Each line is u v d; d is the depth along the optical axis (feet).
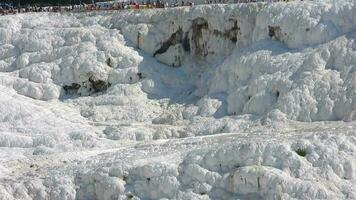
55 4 300.40
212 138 136.05
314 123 143.13
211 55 196.44
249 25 188.24
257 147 108.99
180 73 197.77
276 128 143.43
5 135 157.58
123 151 135.95
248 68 171.94
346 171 103.09
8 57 215.10
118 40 206.90
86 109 184.75
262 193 103.09
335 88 149.07
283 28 175.32
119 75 195.93
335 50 158.20
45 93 194.80
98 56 200.34
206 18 196.85
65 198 115.34
